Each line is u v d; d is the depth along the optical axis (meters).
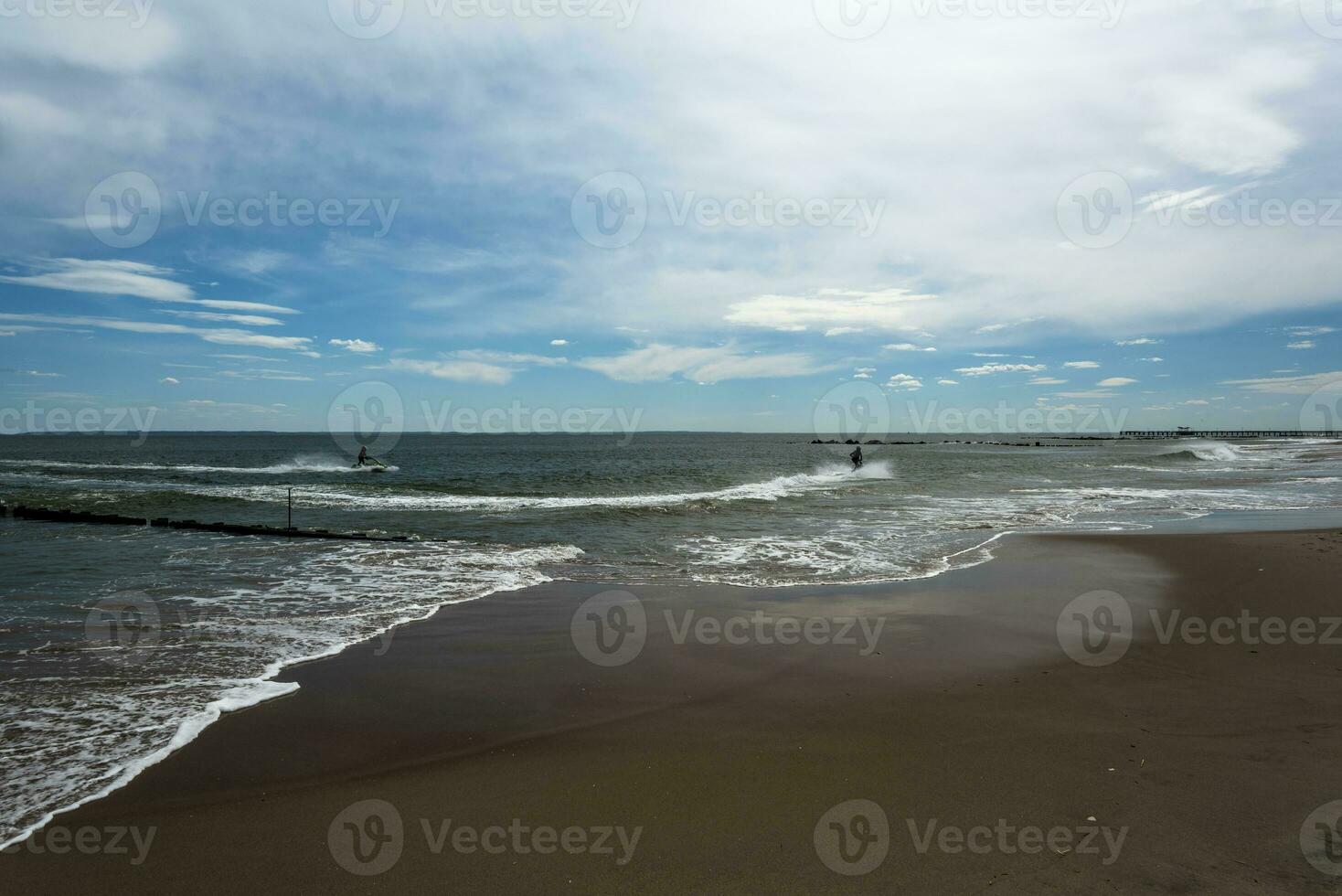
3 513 18.23
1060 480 31.78
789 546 13.40
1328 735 4.90
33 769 4.46
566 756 4.75
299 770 4.53
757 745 4.89
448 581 10.22
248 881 3.35
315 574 10.72
